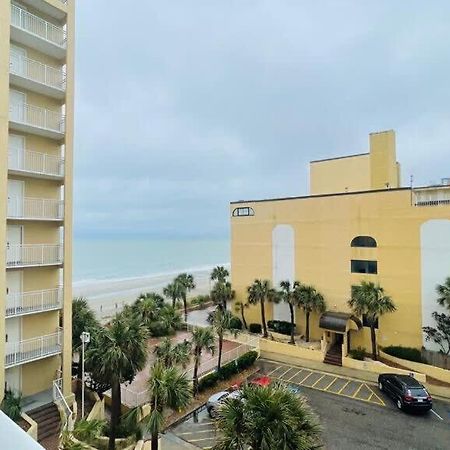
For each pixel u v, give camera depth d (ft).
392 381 71.26
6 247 56.59
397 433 57.88
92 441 44.91
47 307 61.77
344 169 131.13
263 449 32.55
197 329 79.97
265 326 112.68
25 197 63.36
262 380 69.26
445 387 76.69
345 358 89.56
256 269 122.93
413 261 93.71
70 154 64.49
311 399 70.74
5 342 56.24
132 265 426.10
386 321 96.78
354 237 103.60
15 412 50.24
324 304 106.83
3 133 53.93
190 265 460.55
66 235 63.31
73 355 73.77
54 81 66.49
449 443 54.95
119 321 55.93
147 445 52.03
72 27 65.72
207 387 73.20
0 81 53.88
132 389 69.72
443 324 87.04
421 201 93.35
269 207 120.88
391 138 115.96
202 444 53.83
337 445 54.29
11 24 57.11
